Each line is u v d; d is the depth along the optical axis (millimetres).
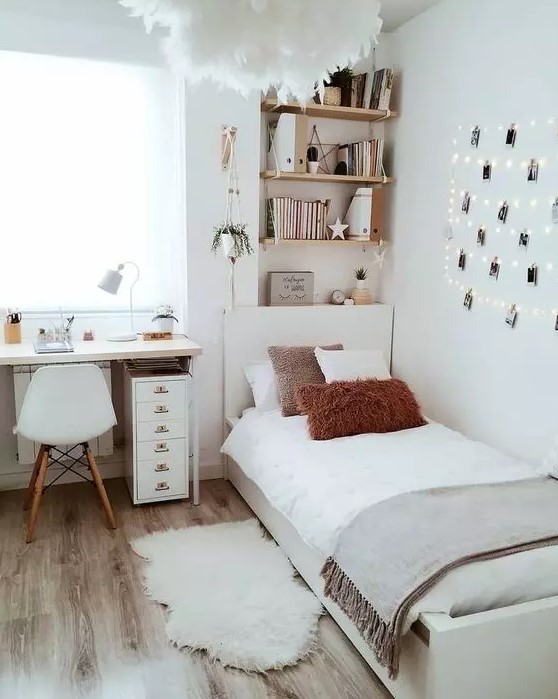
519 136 2924
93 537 3004
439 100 3494
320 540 2307
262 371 3619
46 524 3137
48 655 2150
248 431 3293
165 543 2918
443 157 3475
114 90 3529
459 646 1709
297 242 3779
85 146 3525
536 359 2895
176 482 3395
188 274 3598
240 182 3623
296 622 2328
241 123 3568
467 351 3363
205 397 3760
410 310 3867
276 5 1272
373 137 4090
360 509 2262
